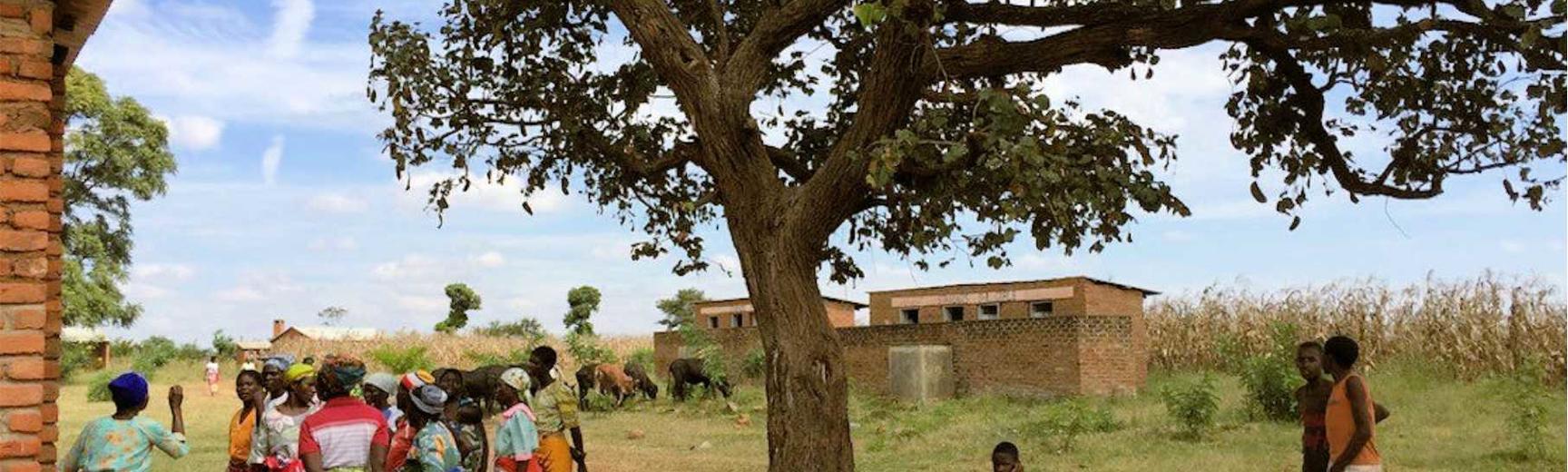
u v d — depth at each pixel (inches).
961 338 1107.9
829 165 326.3
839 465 328.2
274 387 331.9
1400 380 890.7
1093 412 762.2
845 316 1440.7
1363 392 268.8
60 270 299.0
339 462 257.3
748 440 738.2
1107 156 296.8
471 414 326.6
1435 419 680.4
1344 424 271.7
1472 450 543.5
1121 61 321.1
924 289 1259.8
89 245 1781.5
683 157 397.4
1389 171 350.9
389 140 402.9
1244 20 305.9
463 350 2021.4
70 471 265.0
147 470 269.4
